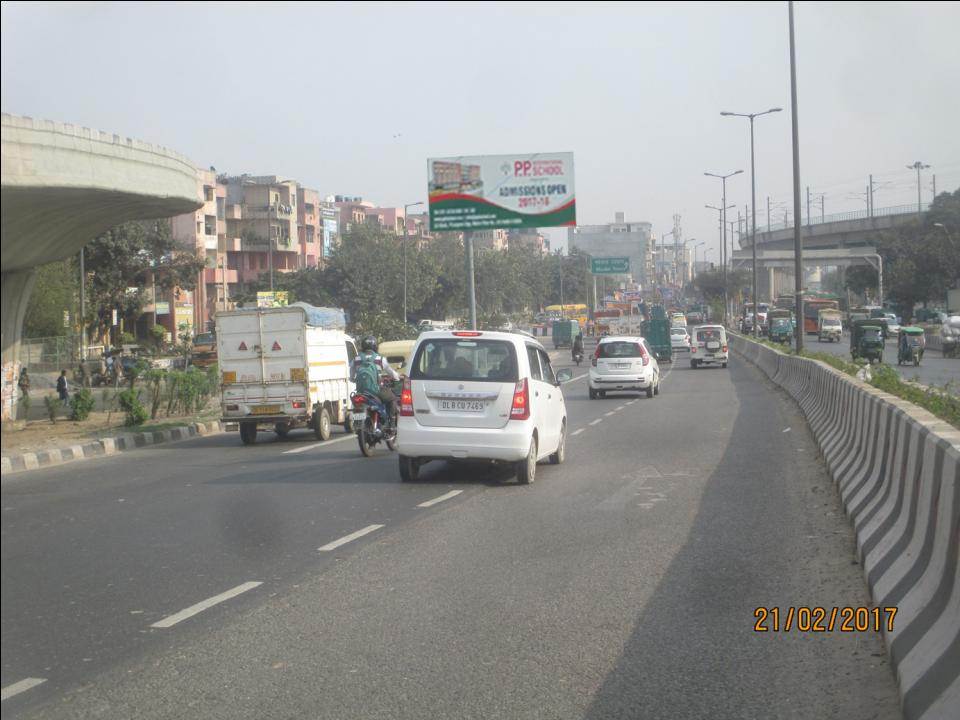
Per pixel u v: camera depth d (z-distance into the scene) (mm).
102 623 6859
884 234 97562
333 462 16500
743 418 23344
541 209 34656
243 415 20422
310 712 5207
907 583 6367
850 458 12242
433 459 13781
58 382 33062
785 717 5086
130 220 11672
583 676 5734
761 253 103250
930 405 15305
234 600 7461
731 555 8844
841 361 28359
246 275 90875
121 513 11531
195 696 5449
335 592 7695
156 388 26422
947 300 87875
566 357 67625
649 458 16031
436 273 83938
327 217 105812
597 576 8133
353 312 80312
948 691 4598
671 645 6301
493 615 7016
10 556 9039
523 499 12172
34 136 7348
